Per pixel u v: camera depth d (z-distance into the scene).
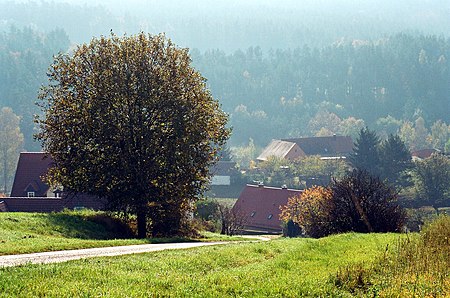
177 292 18.62
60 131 51.47
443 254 26.45
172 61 53.72
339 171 138.62
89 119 50.31
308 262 26.61
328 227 51.69
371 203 50.59
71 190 52.69
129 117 51.12
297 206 80.56
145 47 53.41
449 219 39.22
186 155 51.41
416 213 94.69
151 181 51.59
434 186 114.88
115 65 51.94
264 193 109.62
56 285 18.17
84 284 18.56
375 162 136.12
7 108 195.00
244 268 24.41
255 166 172.75
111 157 50.75
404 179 128.38
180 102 51.75
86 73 52.69
